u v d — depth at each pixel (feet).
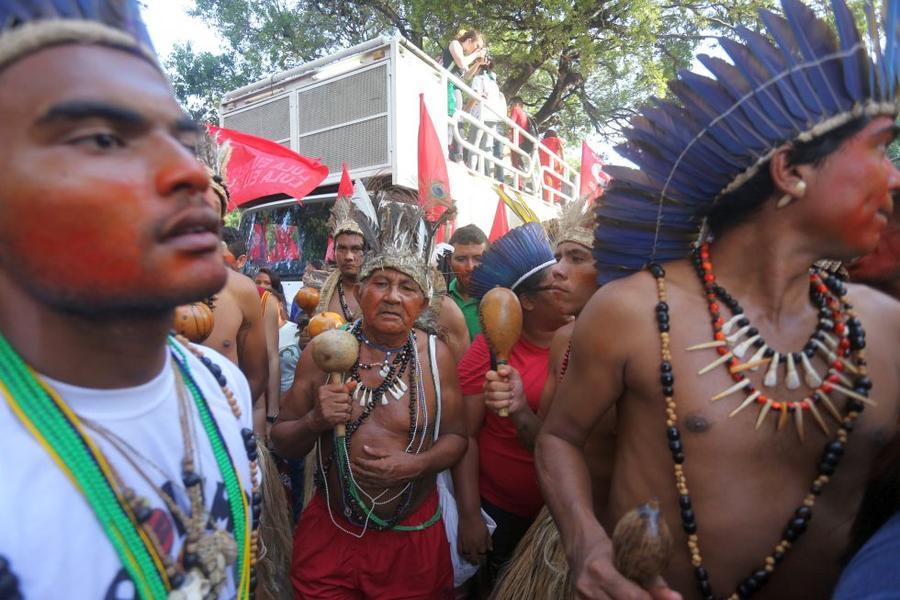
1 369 2.22
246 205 22.24
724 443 3.59
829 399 3.58
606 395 4.05
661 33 43.86
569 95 49.39
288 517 9.26
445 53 28.68
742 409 3.57
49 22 1.97
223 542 2.62
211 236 2.20
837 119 3.34
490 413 7.84
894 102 3.39
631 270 4.26
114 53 2.08
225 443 3.00
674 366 3.72
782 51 3.51
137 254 2.01
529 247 7.61
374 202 7.72
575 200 8.30
